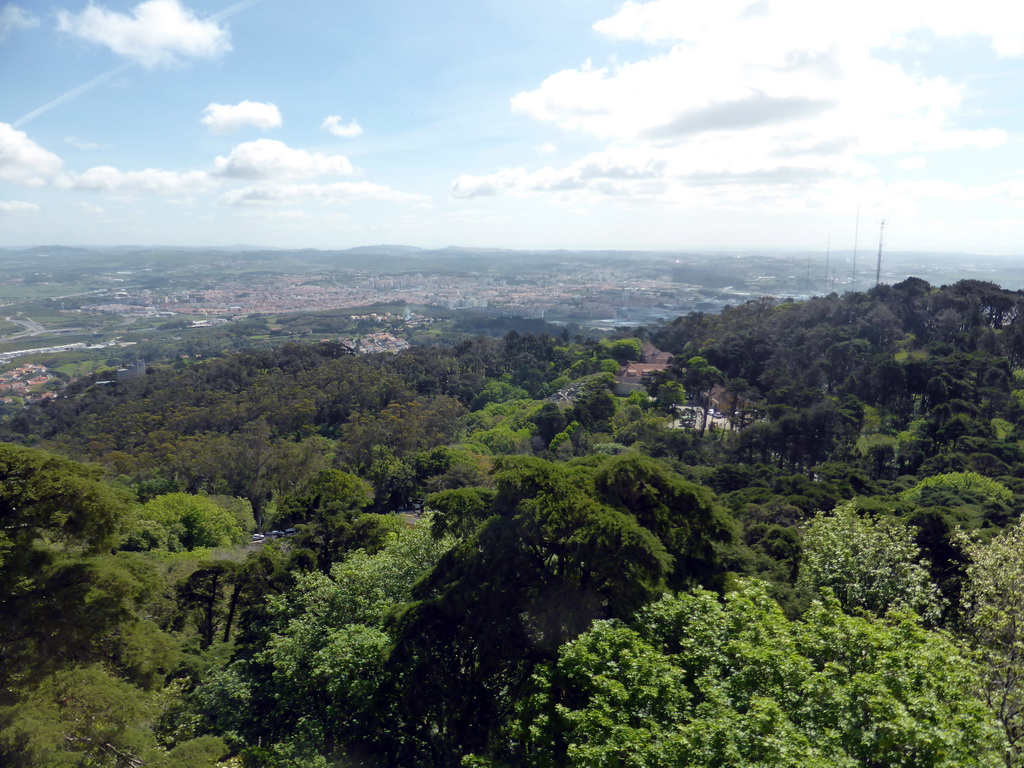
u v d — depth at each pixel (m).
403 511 56.25
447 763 14.57
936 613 17.31
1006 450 48.75
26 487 14.35
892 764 8.87
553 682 12.38
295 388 90.62
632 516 15.19
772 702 9.13
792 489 39.69
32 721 11.89
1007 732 10.52
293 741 15.33
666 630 12.70
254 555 24.48
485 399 97.25
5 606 13.73
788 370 76.69
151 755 13.60
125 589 14.55
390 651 15.19
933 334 79.31
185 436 75.06
